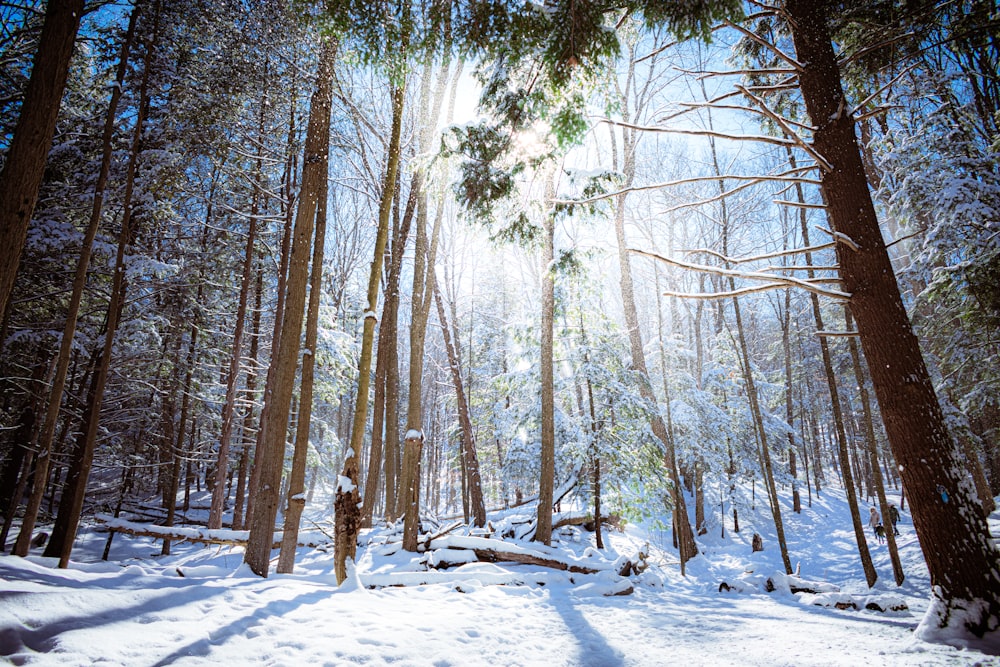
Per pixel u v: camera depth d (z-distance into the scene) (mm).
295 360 8234
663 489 14773
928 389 4664
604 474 15086
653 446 15094
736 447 23438
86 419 11734
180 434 15305
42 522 14148
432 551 10531
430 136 14711
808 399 34781
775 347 32750
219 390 18297
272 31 9172
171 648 4113
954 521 4398
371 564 10133
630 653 5059
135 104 11094
